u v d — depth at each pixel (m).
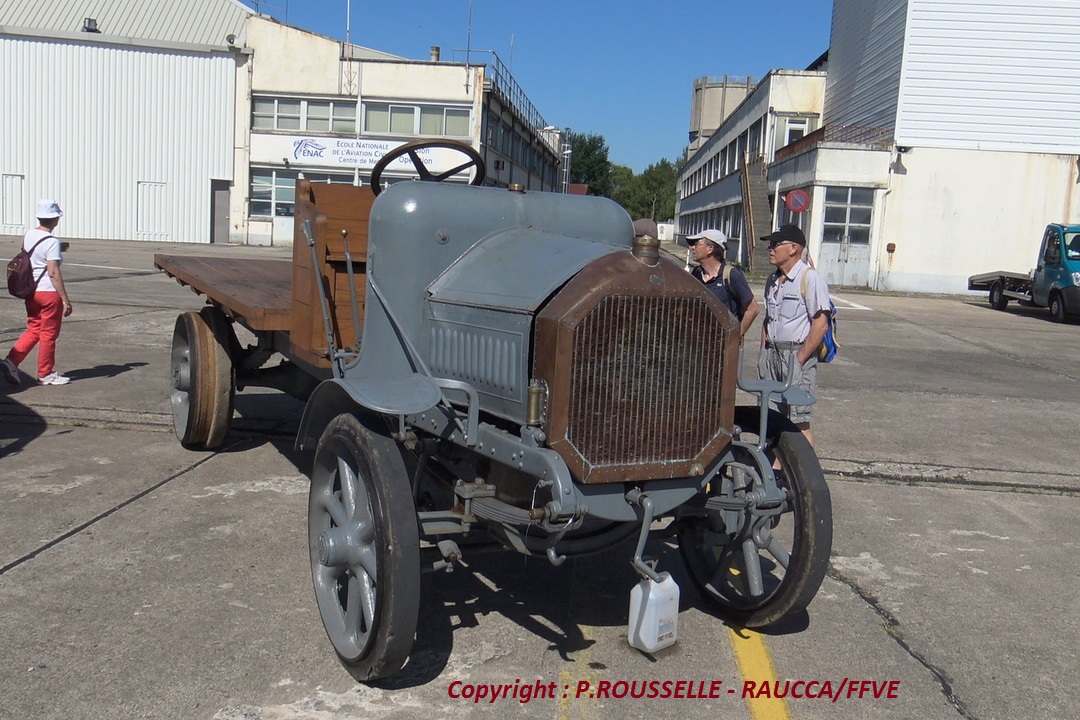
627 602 4.38
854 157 26.84
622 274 3.37
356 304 4.39
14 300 14.09
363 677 3.43
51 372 8.36
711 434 3.63
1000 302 23.22
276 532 4.98
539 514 3.24
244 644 3.73
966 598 4.61
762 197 35.06
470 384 3.73
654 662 3.79
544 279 3.57
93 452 6.36
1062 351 15.02
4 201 36.69
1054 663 3.94
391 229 3.99
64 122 36.28
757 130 38.78
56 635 3.73
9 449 6.35
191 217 36.97
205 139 36.44
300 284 4.96
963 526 5.75
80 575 4.32
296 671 3.55
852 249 27.34
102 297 15.09
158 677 3.44
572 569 4.77
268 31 35.59
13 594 4.09
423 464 3.92
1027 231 26.97
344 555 3.59
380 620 3.27
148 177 36.75
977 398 10.19
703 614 4.31
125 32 38.34
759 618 4.02
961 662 3.92
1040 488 6.69
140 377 8.85
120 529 4.92
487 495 3.59
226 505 5.38
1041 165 26.66
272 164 36.41
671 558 4.98
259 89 35.91
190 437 6.29
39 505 5.24
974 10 26.06
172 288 17.30
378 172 4.77
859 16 31.45
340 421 3.69
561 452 3.31
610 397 3.37
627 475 3.43
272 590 4.25
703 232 6.36
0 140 36.28
